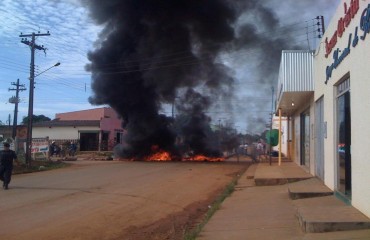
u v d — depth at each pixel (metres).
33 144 29.05
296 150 24.73
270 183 15.38
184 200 13.29
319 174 14.47
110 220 9.82
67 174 20.95
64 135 56.31
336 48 10.81
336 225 7.23
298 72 15.56
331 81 11.44
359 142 8.16
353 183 8.68
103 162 32.09
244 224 8.66
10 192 13.95
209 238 7.58
